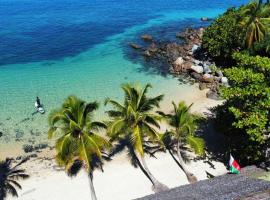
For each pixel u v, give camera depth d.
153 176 37.78
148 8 112.69
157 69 65.44
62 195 36.38
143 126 35.56
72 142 32.78
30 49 77.38
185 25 93.25
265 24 59.28
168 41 80.00
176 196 29.28
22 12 109.44
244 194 26.17
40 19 101.06
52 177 38.72
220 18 66.12
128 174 38.94
